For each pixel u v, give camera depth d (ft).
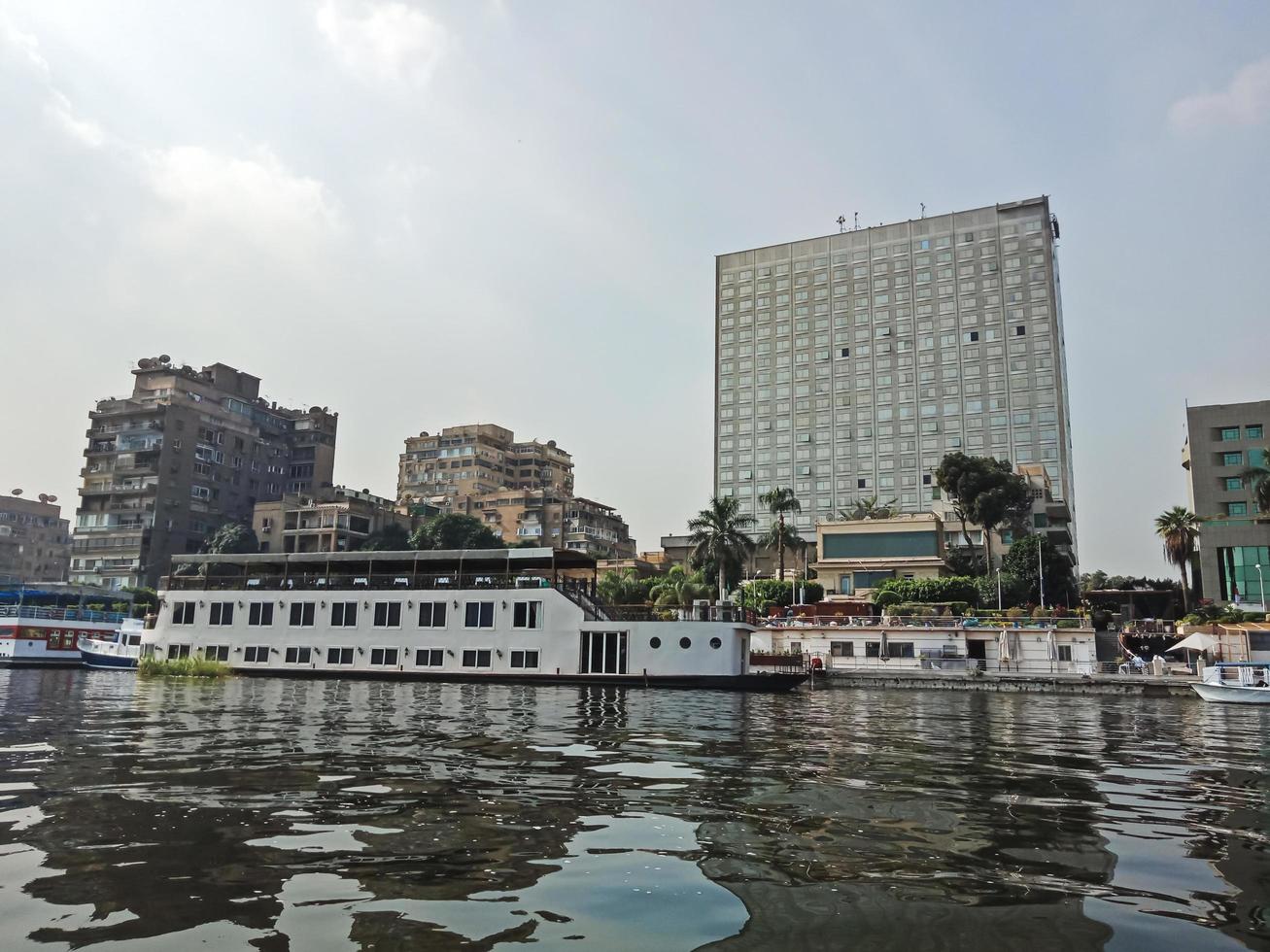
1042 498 353.92
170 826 31.50
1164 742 71.26
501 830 31.86
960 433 487.61
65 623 214.48
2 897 23.02
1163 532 297.94
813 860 27.99
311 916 21.91
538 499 517.14
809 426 522.06
